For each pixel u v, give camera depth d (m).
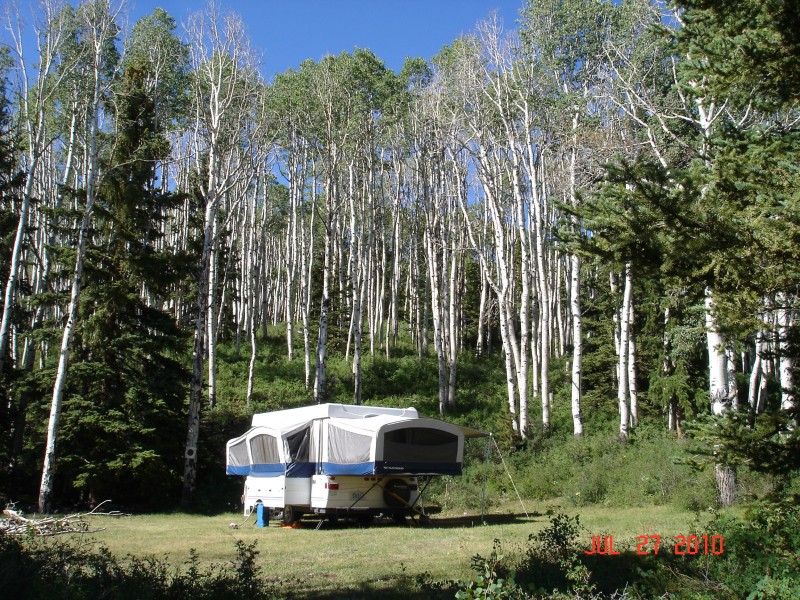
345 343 39.75
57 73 24.36
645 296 24.41
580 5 27.08
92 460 20.88
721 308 6.86
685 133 20.94
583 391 33.41
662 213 6.62
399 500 17.61
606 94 23.06
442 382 31.70
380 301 42.41
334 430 17.38
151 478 21.48
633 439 24.22
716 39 7.19
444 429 17.62
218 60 25.33
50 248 21.67
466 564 10.61
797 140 7.62
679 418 27.62
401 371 36.09
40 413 21.91
